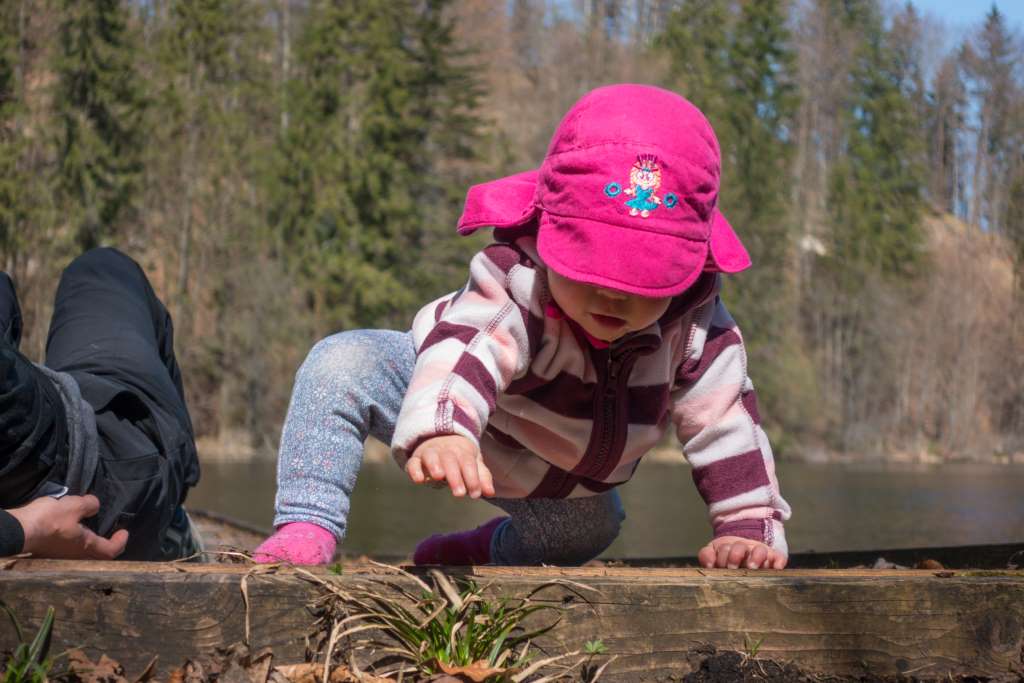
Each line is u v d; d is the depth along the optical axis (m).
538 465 2.30
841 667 1.64
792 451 37.78
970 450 38.81
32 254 31.05
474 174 41.06
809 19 54.25
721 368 2.25
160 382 2.38
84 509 1.94
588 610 1.57
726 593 1.62
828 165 52.41
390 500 10.60
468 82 40.25
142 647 1.41
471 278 2.09
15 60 32.34
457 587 1.56
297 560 2.05
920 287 43.44
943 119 47.62
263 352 33.75
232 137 38.00
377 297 36.06
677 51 49.47
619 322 2.00
